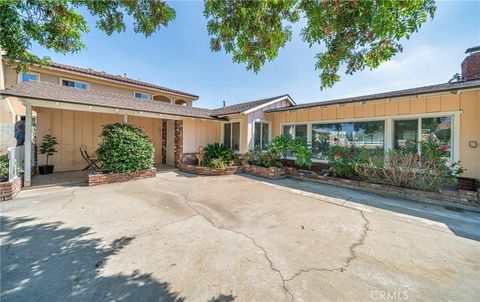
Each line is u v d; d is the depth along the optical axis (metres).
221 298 1.98
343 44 2.74
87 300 1.94
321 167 9.05
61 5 3.72
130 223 3.72
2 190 4.85
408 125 6.84
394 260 2.66
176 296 2.00
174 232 3.38
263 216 4.17
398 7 2.13
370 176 6.51
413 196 5.52
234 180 7.73
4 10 3.34
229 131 10.93
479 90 5.56
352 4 2.23
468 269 2.48
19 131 7.74
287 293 2.05
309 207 4.76
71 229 3.43
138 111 7.80
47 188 6.09
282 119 10.62
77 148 9.41
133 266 2.46
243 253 2.77
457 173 5.41
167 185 6.74
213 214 4.24
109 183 6.80
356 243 3.10
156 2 3.58
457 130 5.88
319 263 2.58
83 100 6.88
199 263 2.53
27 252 2.72
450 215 4.33
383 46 2.67
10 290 2.04
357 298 2.01
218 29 3.25
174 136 10.77
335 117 8.62
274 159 8.98
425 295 2.06
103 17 3.53
